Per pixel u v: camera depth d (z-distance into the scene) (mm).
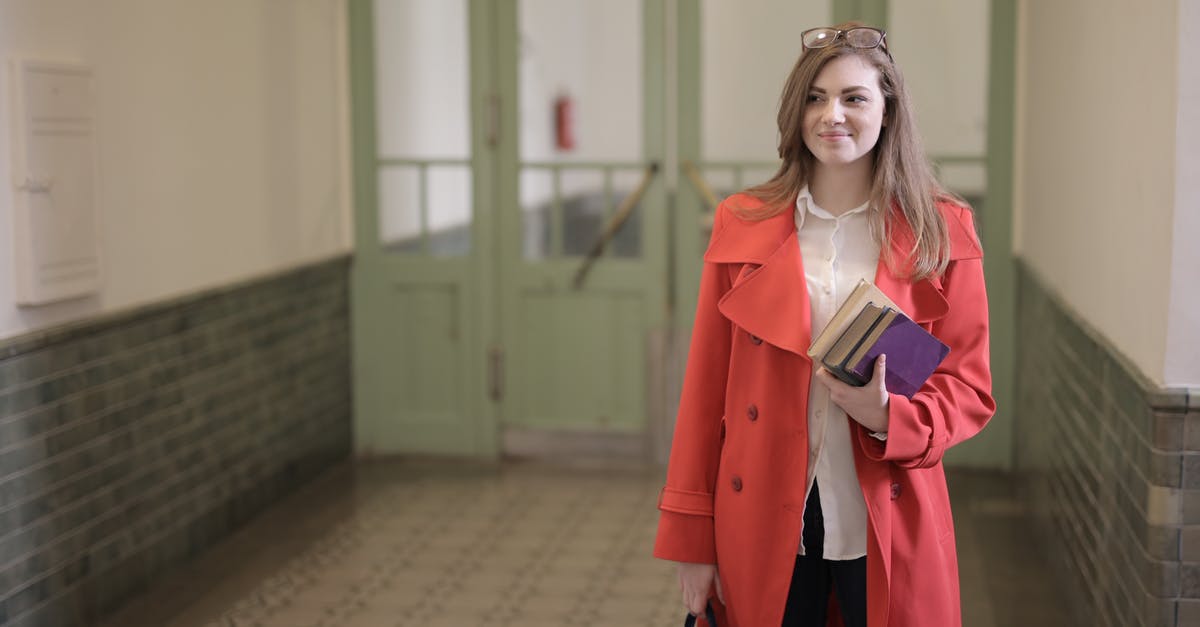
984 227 5086
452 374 5488
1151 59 2617
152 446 3854
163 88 3922
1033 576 3936
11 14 3170
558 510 4715
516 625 3551
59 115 3324
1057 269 3936
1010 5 4965
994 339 5098
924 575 1906
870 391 1789
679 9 5172
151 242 3855
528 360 5445
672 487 2037
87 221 3459
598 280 5359
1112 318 2998
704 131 5230
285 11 4844
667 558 2021
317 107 5168
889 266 1891
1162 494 2477
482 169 5332
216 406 4285
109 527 3609
